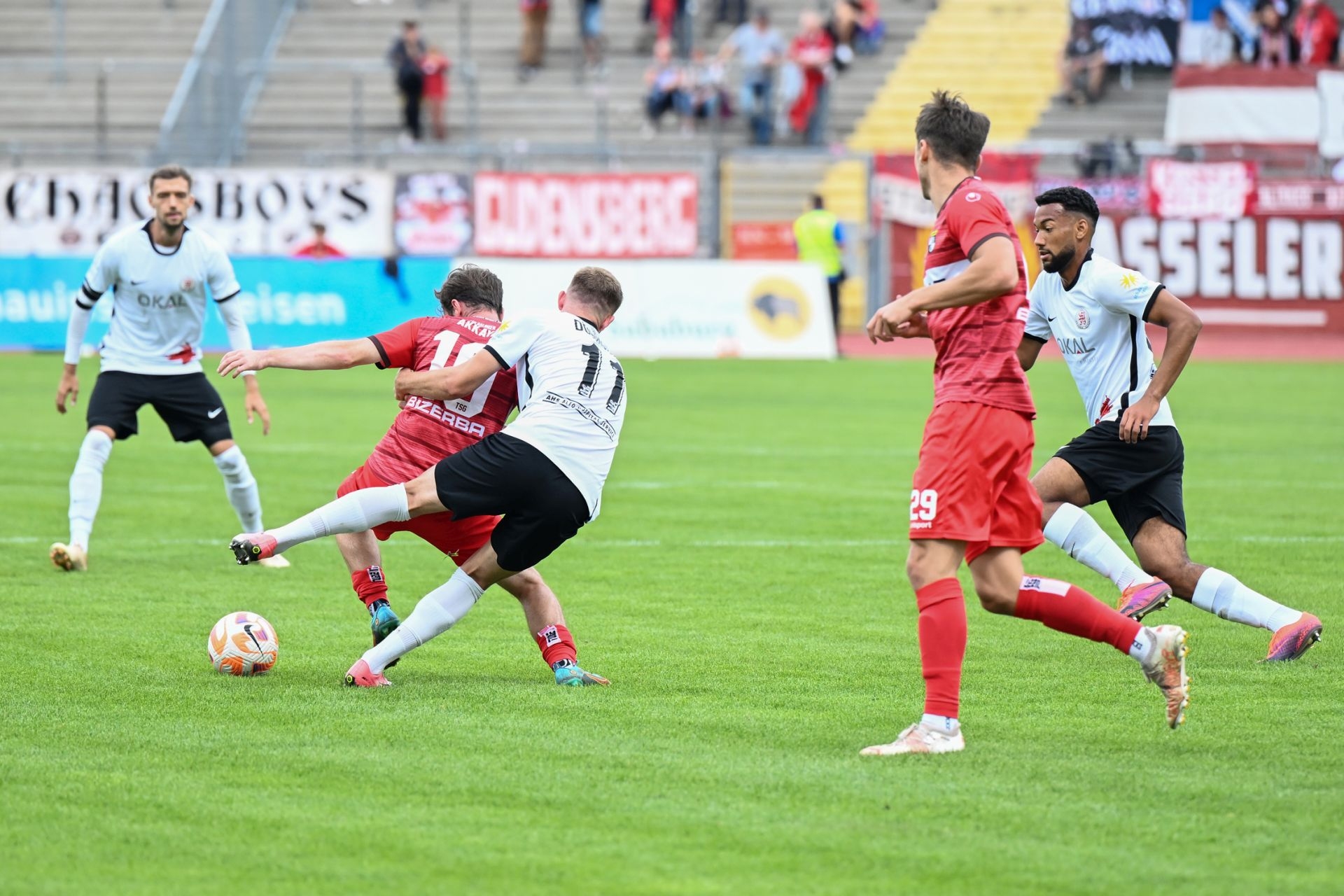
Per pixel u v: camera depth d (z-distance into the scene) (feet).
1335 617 84.38
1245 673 71.51
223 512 119.34
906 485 136.67
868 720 62.49
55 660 71.61
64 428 170.19
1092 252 74.23
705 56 369.09
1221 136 327.47
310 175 286.87
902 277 321.32
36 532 109.29
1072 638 79.92
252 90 349.20
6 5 366.02
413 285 255.29
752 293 274.57
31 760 55.42
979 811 50.39
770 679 69.82
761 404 203.62
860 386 228.84
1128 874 44.91
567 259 299.79
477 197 295.48
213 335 255.91
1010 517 57.77
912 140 350.64
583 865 45.44
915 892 43.47
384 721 61.36
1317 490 134.82
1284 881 44.37
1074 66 354.95
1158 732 60.59
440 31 371.76
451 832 48.26
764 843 47.34
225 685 67.36
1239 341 314.14
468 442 70.08
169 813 49.93
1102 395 75.10
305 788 52.54
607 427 66.08
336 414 187.93
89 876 44.45
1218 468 148.87
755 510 123.03
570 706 64.28
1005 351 56.80
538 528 65.41
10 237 280.10
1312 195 319.47
